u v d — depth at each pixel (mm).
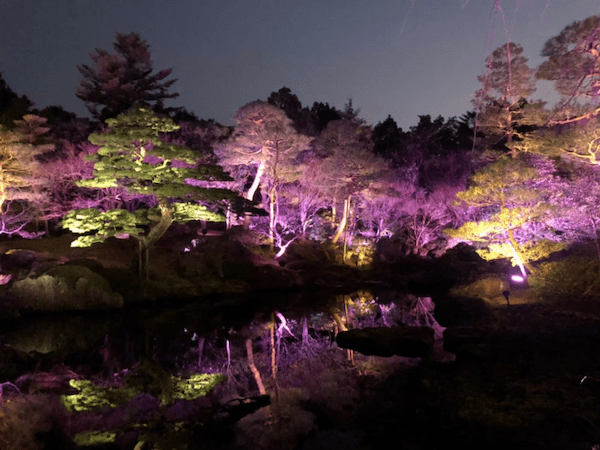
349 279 28812
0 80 36156
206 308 20797
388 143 50844
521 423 6664
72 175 26625
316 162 32438
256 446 6746
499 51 24672
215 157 32656
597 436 6141
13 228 26781
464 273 28609
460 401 7715
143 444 6984
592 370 8875
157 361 12250
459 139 53656
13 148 19984
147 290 20969
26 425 7789
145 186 20359
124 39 37625
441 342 12992
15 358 12578
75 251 23703
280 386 9625
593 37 16188
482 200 20094
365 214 35344
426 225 34031
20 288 18094
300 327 16859
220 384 9984
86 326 16891
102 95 37875
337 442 6711
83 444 7035
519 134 25312
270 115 27422
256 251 28922
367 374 9969
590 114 18703
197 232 30719
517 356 10148
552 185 21188
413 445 6379
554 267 16516
